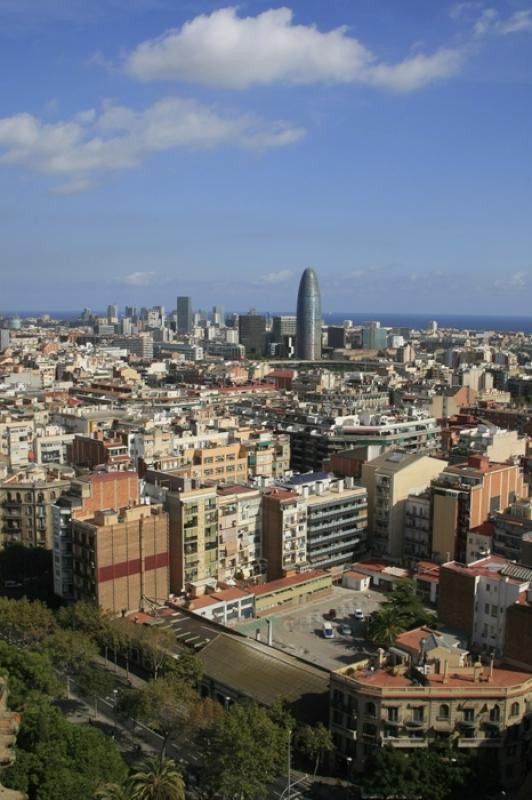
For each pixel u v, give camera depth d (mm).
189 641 189625
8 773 122625
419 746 148625
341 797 145625
